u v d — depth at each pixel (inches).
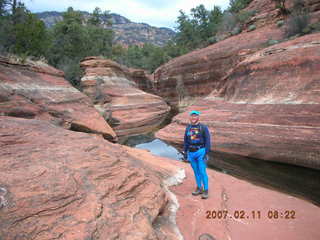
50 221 76.3
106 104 781.9
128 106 818.2
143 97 933.8
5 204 74.8
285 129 300.4
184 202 151.6
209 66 1004.6
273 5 1024.9
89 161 120.0
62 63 874.1
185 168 233.9
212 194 167.2
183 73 1172.5
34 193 84.0
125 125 688.4
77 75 853.8
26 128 145.9
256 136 325.4
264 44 755.4
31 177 91.9
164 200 132.0
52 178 95.6
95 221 83.9
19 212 74.2
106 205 96.2
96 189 102.2
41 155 113.0
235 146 342.3
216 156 328.5
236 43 948.6
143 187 125.1
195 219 130.4
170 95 1316.4
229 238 115.4
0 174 88.9
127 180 120.3
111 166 124.2
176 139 444.8
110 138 441.1
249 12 1132.5
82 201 91.0
